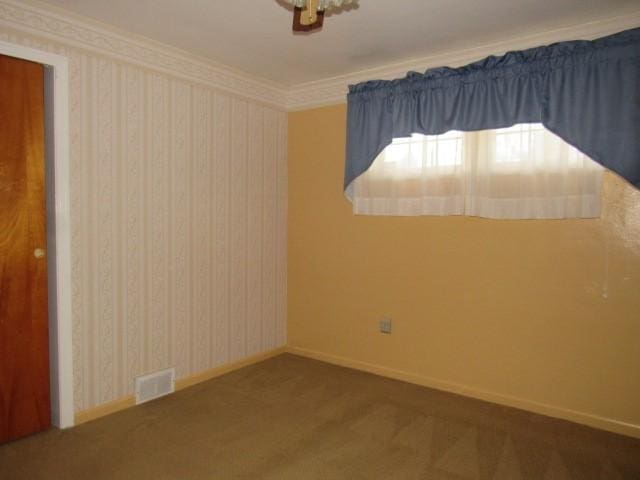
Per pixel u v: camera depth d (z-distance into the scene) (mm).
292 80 3633
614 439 2482
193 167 3174
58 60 2434
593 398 2643
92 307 2643
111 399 2760
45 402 2531
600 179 2559
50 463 2189
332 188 3678
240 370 3535
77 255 2562
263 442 2416
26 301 2441
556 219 2707
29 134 2404
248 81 3545
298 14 1713
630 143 2414
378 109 3250
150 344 2959
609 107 2457
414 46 2908
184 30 2684
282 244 3949
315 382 3295
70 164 2508
